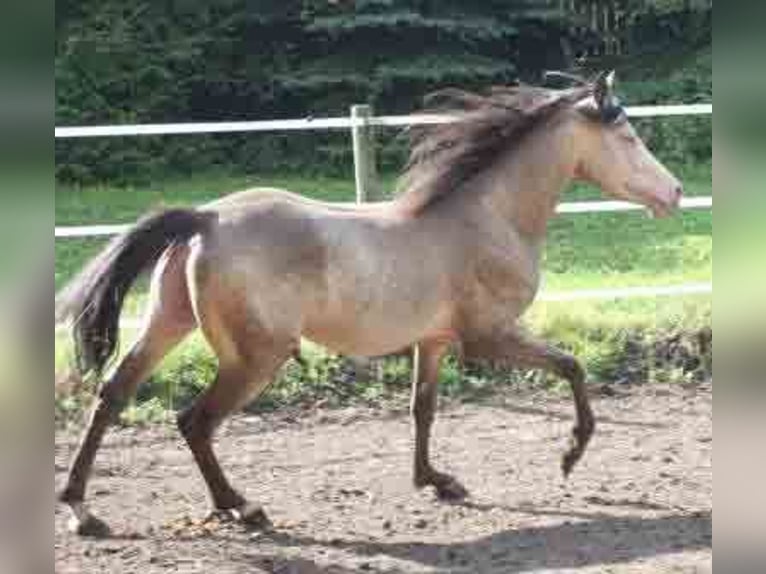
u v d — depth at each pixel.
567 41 18.42
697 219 13.66
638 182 6.05
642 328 8.51
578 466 6.57
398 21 16.22
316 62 17.06
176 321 5.41
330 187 16.17
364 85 16.77
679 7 18.44
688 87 17.48
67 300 5.16
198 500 6.00
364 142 8.20
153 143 17.34
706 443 7.01
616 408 7.75
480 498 6.01
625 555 5.12
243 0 17.78
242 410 7.54
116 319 5.15
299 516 5.72
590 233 12.86
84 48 16.98
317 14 17.17
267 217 5.34
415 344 5.80
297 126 8.10
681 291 8.51
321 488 6.20
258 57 17.97
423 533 5.47
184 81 17.66
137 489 6.19
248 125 8.02
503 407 7.77
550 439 7.11
